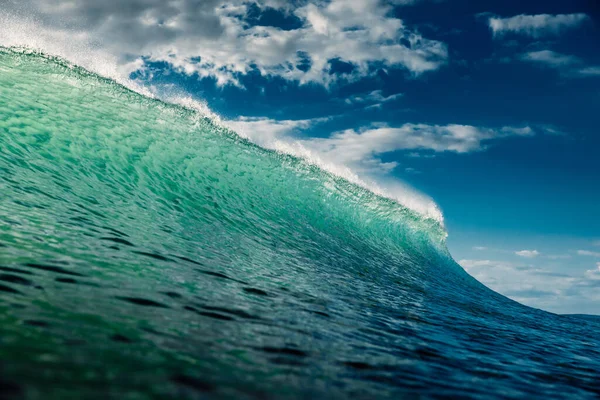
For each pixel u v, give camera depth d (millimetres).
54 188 6227
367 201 13992
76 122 8836
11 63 9953
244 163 11633
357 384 2693
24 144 7281
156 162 9281
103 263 4055
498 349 4477
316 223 11109
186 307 3494
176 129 11008
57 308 2791
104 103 10344
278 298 4613
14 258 3553
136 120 10344
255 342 3078
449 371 3350
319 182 13039
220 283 4574
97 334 2533
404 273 9555
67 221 5086
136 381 2049
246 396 2158
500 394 3006
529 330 6242
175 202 8008
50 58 10805
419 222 15461
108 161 8266
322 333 3719
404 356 3531
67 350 2227
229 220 8281
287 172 12469
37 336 2314
